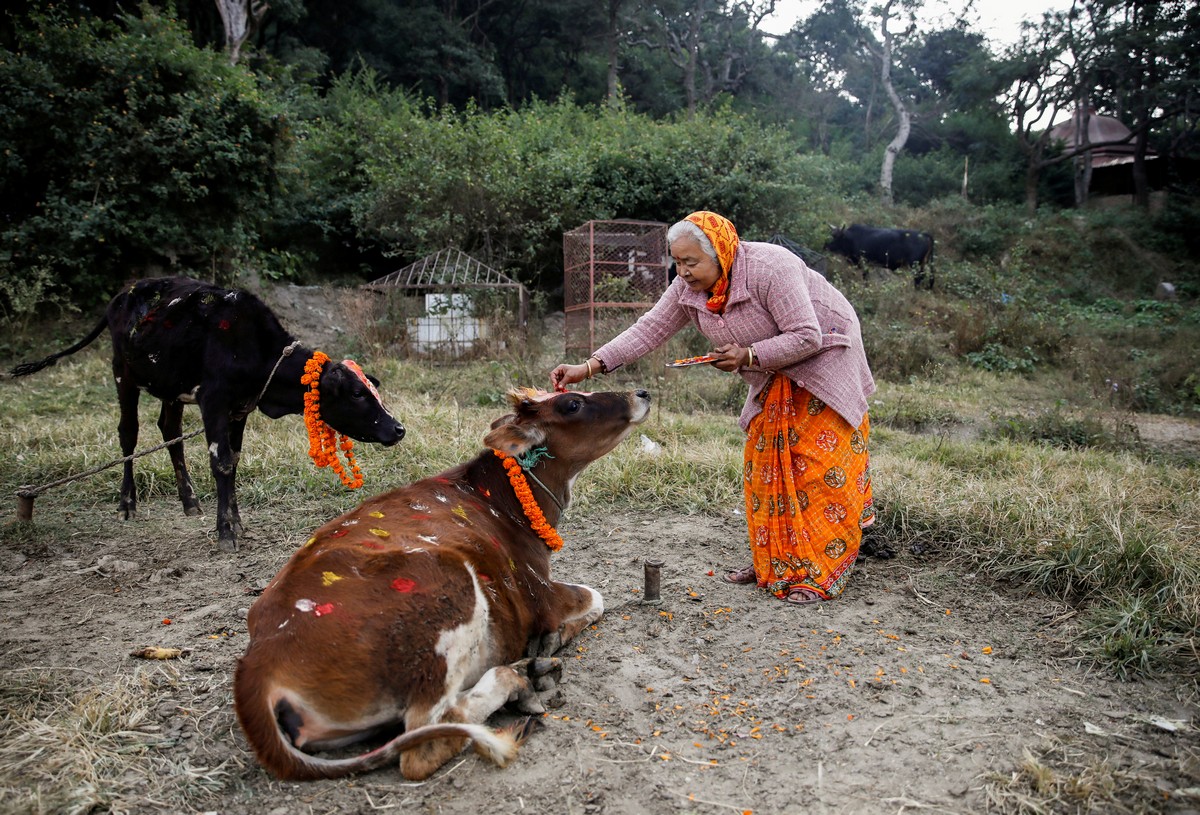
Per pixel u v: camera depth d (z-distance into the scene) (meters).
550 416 3.70
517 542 3.52
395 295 12.71
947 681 3.34
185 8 21.75
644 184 16.69
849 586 4.39
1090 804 2.51
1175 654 3.51
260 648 2.56
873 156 33.81
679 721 3.04
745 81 41.16
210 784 2.63
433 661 2.69
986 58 31.86
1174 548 4.28
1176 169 31.16
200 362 5.05
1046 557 4.42
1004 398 10.91
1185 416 10.87
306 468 6.37
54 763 2.68
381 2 27.92
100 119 11.55
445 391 9.75
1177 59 27.41
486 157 15.51
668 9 35.59
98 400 8.94
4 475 6.23
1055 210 28.47
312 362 4.95
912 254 18.03
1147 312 19.64
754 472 4.22
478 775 2.68
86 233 11.23
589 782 2.64
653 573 4.15
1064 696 3.23
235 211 12.73
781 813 2.49
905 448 7.45
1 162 11.23
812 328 3.75
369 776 2.68
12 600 4.22
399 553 2.82
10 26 13.91
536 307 15.16
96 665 3.48
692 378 10.71
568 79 35.62
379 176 15.66
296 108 17.19
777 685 3.31
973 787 2.61
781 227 17.02
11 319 11.36
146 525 5.47
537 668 3.25
